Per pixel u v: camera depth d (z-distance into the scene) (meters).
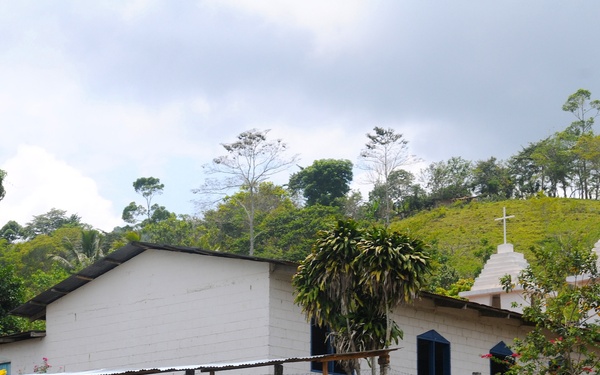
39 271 70.19
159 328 25.39
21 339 28.61
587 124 133.50
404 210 120.19
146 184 120.75
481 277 44.69
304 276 21.69
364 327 21.03
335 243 21.19
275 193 102.31
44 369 26.88
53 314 28.11
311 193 117.31
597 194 123.62
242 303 23.61
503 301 41.62
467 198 122.44
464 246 100.12
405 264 20.77
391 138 105.25
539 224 104.25
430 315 26.52
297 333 23.39
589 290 25.09
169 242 93.50
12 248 93.19
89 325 27.14
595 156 122.94
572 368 24.67
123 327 26.28
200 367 15.86
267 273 23.27
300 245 88.00
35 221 121.62
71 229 95.88
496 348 28.47
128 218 117.69
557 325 24.88
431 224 110.94
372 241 21.11
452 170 128.50
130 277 26.53
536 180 126.81
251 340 23.14
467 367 27.27
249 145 93.56
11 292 35.03
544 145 129.00
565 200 111.25
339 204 113.94
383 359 19.69
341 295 21.31
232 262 24.09
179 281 25.27
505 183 127.00
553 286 25.62
